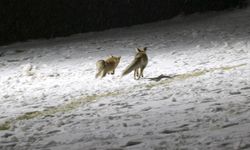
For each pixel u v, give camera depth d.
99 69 20.72
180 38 35.31
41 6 41.34
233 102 12.70
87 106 14.69
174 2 48.34
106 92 17.14
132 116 12.31
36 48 35.62
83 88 18.58
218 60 23.55
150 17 46.91
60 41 39.56
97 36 41.03
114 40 37.16
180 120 11.00
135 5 46.00
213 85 16.12
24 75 23.70
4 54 33.47
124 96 15.86
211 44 30.64
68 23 42.59
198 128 9.73
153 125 10.77
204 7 49.34
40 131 11.51
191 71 20.70
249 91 14.35
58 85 20.05
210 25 41.50
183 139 8.70
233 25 40.28
